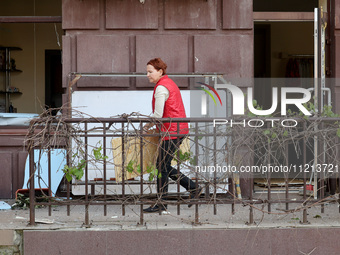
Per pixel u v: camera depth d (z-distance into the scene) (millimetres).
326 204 5516
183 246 4453
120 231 4434
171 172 4824
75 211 5258
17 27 6980
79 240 4426
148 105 5953
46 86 7012
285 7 8172
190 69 6121
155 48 6062
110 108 5922
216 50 6102
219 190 5602
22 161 5973
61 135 4465
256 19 6676
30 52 6996
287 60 9086
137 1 6055
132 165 4617
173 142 4734
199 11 6090
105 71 6047
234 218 4828
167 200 4859
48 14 6969
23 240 4449
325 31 6250
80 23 6039
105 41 6051
